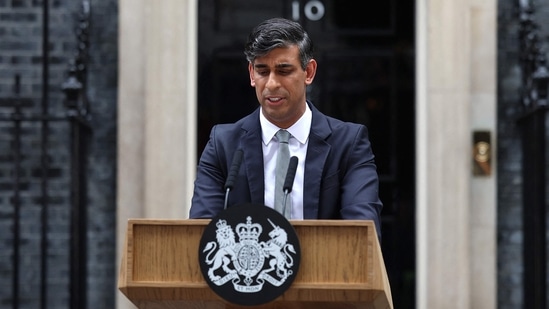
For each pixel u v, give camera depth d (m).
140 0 16.31
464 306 15.96
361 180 8.37
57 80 16.47
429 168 16.08
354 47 16.95
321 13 17.00
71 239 15.30
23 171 16.20
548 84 15.41
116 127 16.42
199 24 16.91
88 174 16.34
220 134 8.65
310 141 8.47
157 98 16.17
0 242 16.12
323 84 16.92
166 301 7.43
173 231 7.32
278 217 7.10
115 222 16.33
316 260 7.15
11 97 16.39
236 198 8.45
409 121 16.81
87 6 16.28
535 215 15.23
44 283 15.62
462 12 16.08
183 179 16.12
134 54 16.27
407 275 16.58
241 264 7.12
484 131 16.11
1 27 16.44
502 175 16.31
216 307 7.55
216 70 16.89
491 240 16.12
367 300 7.11
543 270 15.14
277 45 8.02
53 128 16.28
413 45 16.86
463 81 16.06
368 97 16.89
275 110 8.18
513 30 16.45
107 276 16.33
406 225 16.66
